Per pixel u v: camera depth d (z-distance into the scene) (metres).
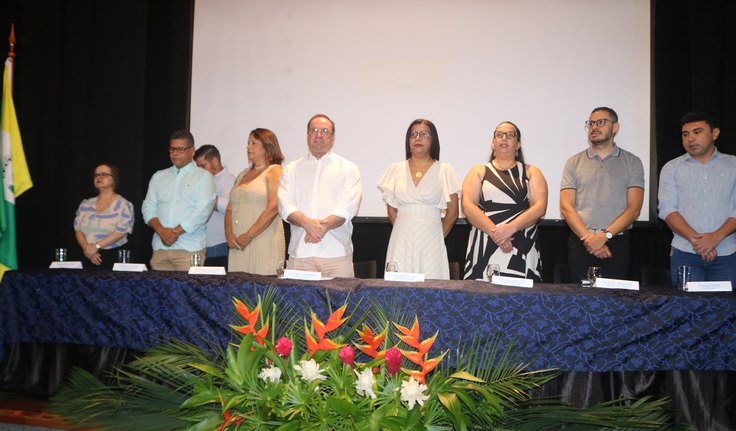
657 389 2.29
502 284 2.55
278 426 1.40
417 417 1.37
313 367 1.39
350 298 2.32
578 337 2.25
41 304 2.71
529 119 4.64
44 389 2.77
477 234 3.29
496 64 4.68
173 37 5.04
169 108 5.05
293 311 2.34
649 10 4.50
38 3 5.05
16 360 2.80
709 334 2.22
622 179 3.59
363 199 4.80
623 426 1.66
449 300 2.30
